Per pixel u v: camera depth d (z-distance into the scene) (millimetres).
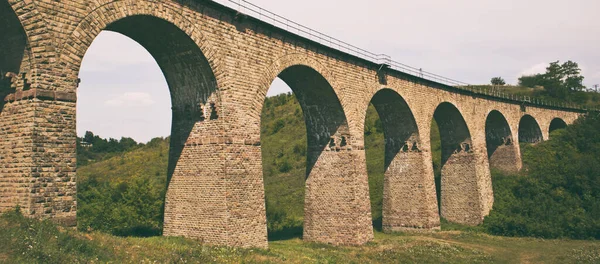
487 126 47750
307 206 29203
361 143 29188
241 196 20547
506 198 40344
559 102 79188
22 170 13766
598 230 31844
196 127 21062
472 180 38438
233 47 21031
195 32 19141
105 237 15828
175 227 21156
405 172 34188
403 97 32844
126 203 36719
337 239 27656
